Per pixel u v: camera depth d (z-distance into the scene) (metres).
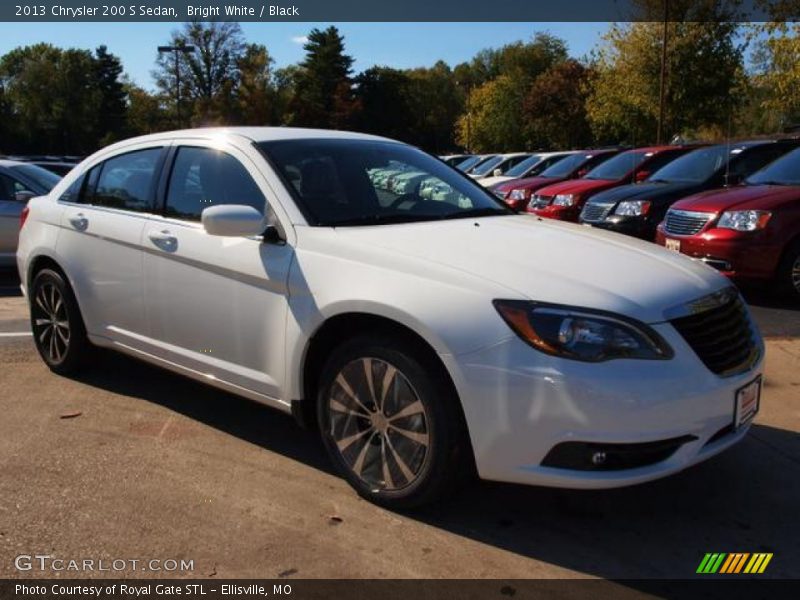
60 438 4.05
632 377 2.78
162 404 4.58
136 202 4.43
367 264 3.26
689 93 27.38
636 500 3.40
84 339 4.89
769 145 9.84
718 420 2.99
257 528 3.13
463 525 3.17
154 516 3.22
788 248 7.38
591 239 3.66
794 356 5.57
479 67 101.88
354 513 3.26
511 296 2.90
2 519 3.19
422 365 3.05
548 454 2.83
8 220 9.05
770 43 20.28
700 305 3.07
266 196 3.75
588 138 49.94
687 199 8.18
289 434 4.13
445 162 4.85
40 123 83.94
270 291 3.54
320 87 80.06
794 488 3.51
